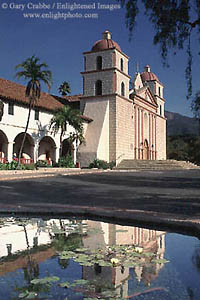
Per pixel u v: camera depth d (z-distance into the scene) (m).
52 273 3.15
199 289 2.72
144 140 52.47
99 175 26.50
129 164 42.47
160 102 60.34
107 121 42.88
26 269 3.28
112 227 5.82
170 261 3.59
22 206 7.79
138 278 3.00
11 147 31.00
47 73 29.78
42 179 21.17
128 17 13.35
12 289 2.72
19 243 4.47
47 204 8.66
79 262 3.51
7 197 11.52
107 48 43.91
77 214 7.11
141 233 5.24
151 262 3.55
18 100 31.41
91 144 41.28
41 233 5.18
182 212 7.61
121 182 19.92
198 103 12.85
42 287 2.77
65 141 41.03
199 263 3.51
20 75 29.45
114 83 43.25
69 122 36.28
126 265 3.41
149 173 29.62
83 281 2.91
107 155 42.78
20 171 27.23
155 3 13.46
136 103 49.03
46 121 36.12
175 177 24.55
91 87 44.69
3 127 30.06
